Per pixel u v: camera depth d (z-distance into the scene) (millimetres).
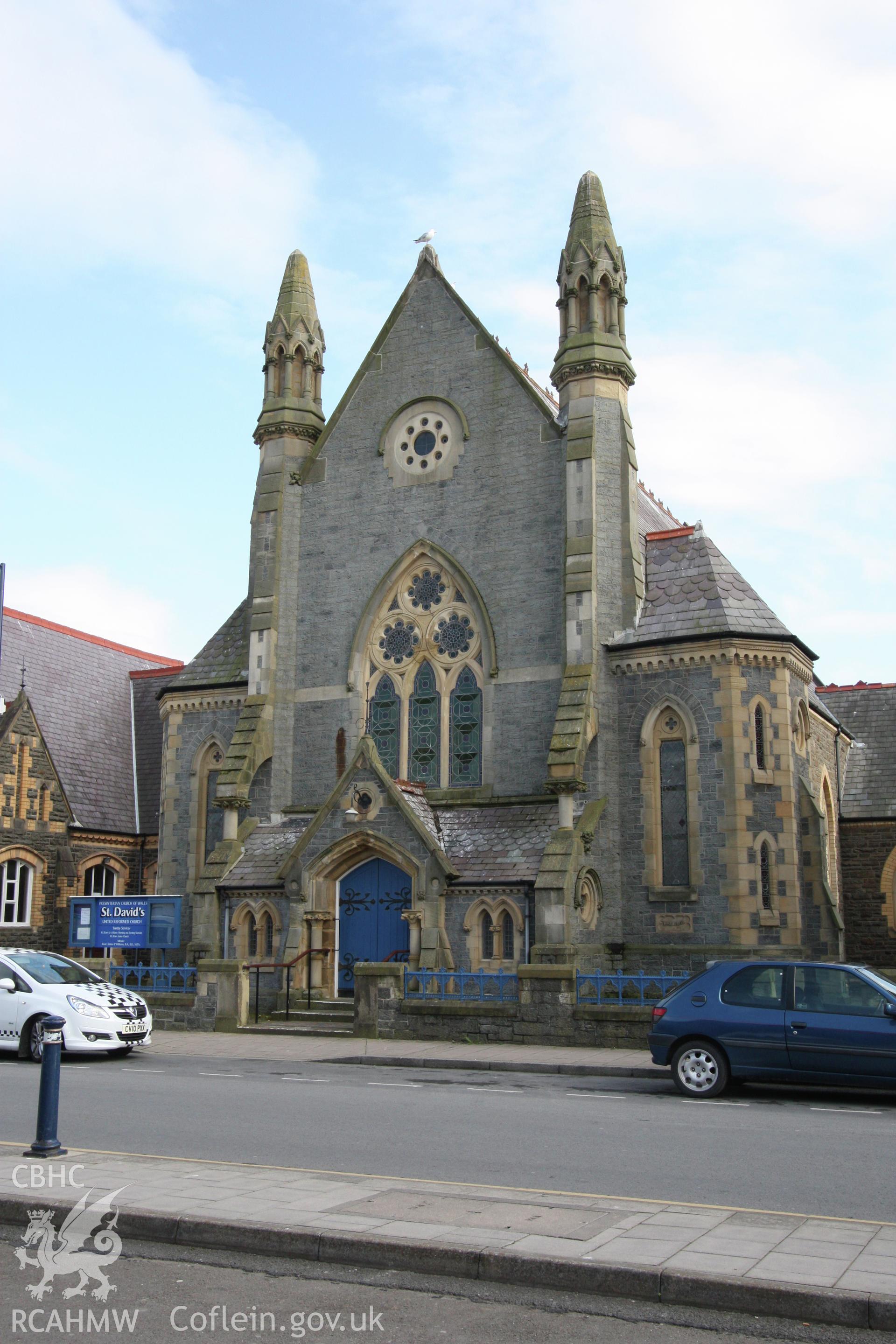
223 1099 15891
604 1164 11469
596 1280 7793
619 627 30219
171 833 34844
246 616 36219
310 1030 25844
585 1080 19094
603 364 31312
